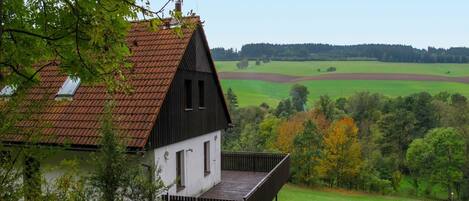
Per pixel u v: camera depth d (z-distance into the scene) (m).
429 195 63.72
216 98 19.33
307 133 55.50
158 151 13.74
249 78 127.62
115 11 7.93
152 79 14.33
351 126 60.50
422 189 64.75
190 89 16.48
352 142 58.28
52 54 8.87
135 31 16.52
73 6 7.96
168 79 14.20
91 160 10.68
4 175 6.38
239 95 111.12
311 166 54.16
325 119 73.31
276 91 115.50
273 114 84.19
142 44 15.81
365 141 71.00
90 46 8.36
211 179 18.61
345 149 57.66
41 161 6.96
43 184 7.06
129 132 12.91
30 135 6.67
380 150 72.31
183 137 15.60
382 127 73.94
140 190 9.45
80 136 13.28
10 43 8.54
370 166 61.53
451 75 122.69
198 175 17.19
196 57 16.83
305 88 107.56
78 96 14.67
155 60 15.00
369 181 58.25
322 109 78.38
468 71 127.19
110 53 8.62
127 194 9.45
